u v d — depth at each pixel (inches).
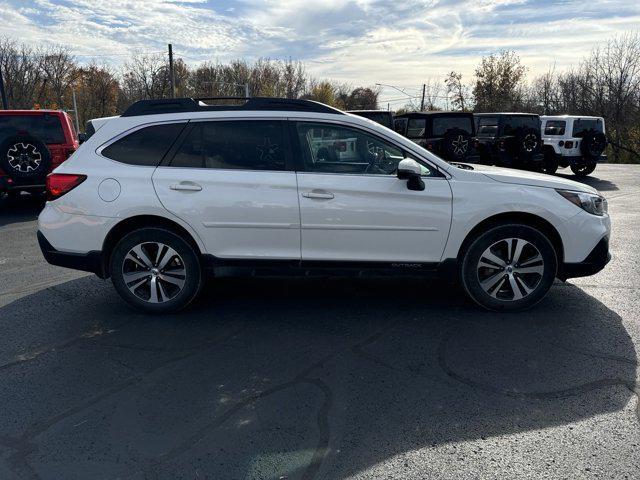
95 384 126.0
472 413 111.8
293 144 164.4
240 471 93.9
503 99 1752.0
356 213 161.3
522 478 91.3
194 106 168.9
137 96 1830.7
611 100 1402.6
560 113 1772.9
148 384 125.6
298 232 163.5
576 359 136.6
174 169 164.4
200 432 105.7
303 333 156.2
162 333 157.1
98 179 164.6
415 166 154.4
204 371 132.2
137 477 92.7
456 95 1925.4
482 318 165.9
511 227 163.5
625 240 276.4
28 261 245.4
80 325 164.1
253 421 109.4
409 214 161.6
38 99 1812.3
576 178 622.5
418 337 152.0
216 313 173.3
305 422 109.0
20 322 166.7
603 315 167.5
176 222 164.1
